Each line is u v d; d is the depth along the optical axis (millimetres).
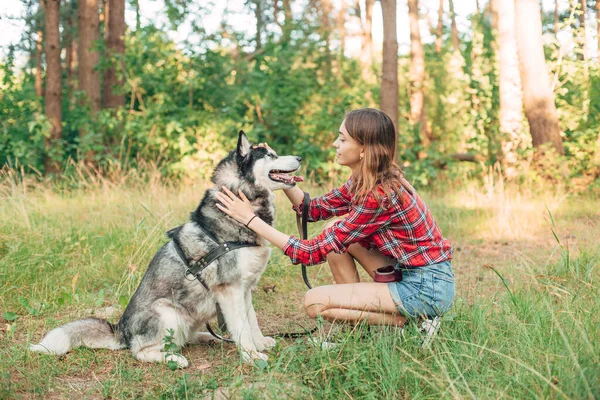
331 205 3764
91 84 12617
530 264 5688
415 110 15688
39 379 3105
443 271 3297
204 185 9805
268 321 4441
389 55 12398
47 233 6059
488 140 13398
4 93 13117
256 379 3080
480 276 5547
